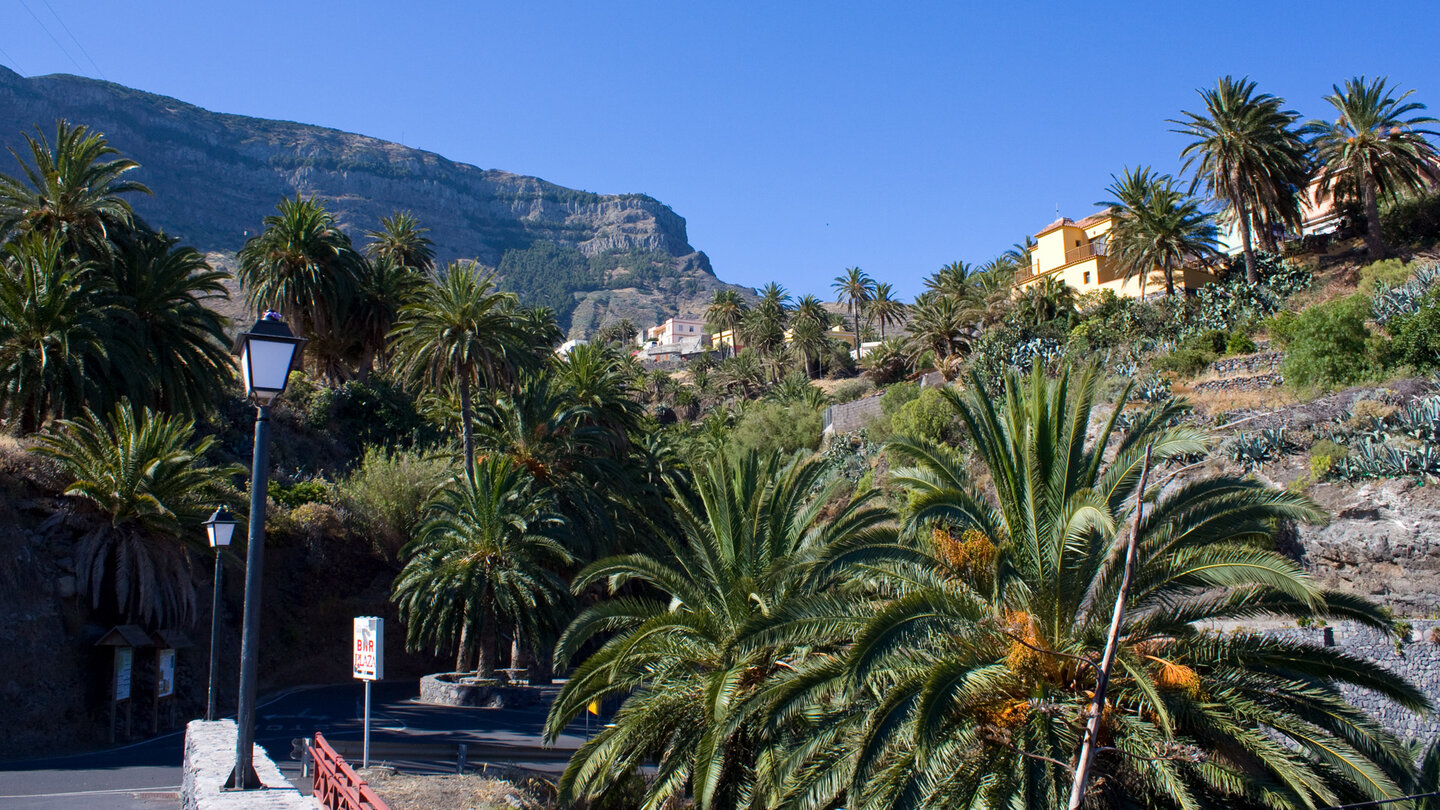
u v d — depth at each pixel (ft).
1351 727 31.32
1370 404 81.66
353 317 179.42
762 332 308.60
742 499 51.78
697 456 164.55
